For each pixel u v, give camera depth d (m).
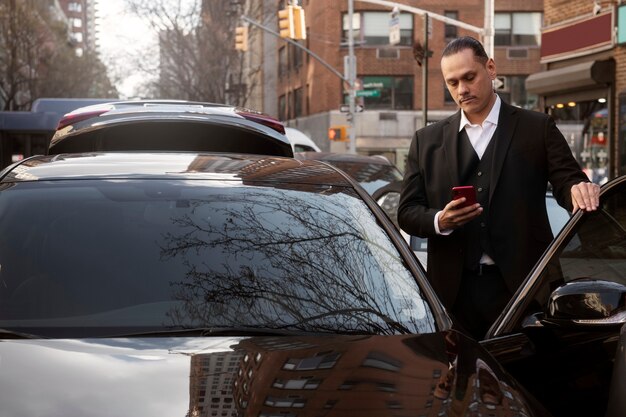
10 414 2.51
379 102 52.44
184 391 2.62
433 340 3.12
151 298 3.21
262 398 2.59
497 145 4.68
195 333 3.08
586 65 22.94
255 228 3.52
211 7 62.72
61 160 4.05
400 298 3.38
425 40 24.80
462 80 4.68
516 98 52.53
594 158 23.75
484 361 3.05
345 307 3.26
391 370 2.82
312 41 56.09
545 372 3.83
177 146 7.11
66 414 2.50
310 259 3.44
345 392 2.65
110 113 6.92
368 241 3.60
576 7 24.36
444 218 4.38
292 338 3.04
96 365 2.78
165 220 3.51
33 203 3.59
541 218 4.68
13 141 33.00
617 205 4.11
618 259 4.09
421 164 4.86
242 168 4.02
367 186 11.71
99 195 3.63
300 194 3.79
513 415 2.70
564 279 3.98
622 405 3.19
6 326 3.11
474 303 4.62
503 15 52.25
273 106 73.31
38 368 2.75
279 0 63.91
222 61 63.25
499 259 4.59
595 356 3.93
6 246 3.39
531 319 3.75
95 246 3.39
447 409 2.63
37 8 73.81
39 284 3.26
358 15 52.41
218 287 3.26
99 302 3.20
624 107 21.69
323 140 52.97
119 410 2.52
